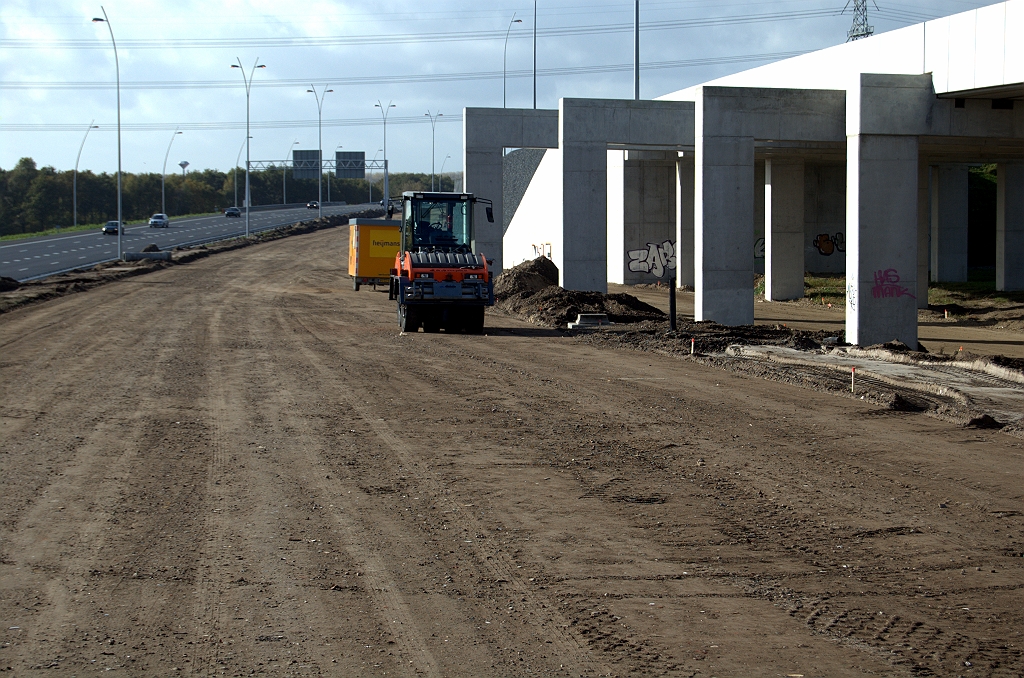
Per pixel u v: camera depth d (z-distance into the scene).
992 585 7.20
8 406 14.62
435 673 5.60
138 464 10.91
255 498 9.52
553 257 58.44
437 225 27.47
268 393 16.05
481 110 41.59
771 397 15.80
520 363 20.14
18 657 5.78
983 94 24.77
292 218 126.50
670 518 8.93
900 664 5.76
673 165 51.44
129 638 6.08
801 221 43.31
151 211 173.62
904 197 25.58
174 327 27.42
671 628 6.31
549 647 5.99
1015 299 37.97
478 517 8.93
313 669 5.64
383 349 22.64
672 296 26.03
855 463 11.13
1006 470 10.80
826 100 29.25
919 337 30.17
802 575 7.41
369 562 7.63
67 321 28.97
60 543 8.03
